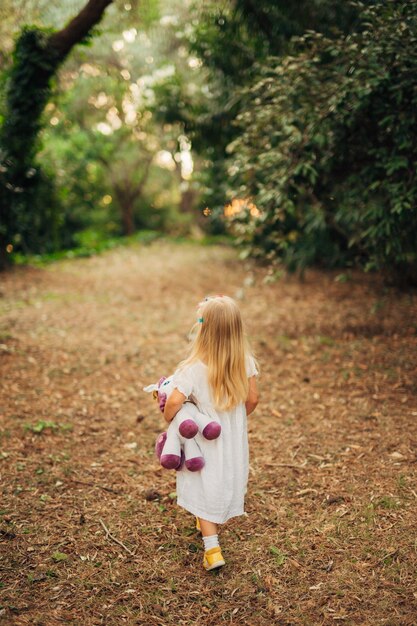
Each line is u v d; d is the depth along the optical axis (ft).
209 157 32.40
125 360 20.45
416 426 14.03
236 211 22.09
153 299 31.14
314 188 19.16
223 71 27.25
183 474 9.21
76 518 10.70
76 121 52.65
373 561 9.25
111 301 30.30
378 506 10.77
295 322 24.76
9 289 31.78
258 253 22.82
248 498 11.37
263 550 9.74
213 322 9.05
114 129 56.90
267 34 24.08
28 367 18.80
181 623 8.11
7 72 22.35
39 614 8.16
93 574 9.13
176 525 10.57
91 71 45.34
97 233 59.00
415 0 13.91
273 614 8.25
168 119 31.48
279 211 17.85
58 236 46.34
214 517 9.00
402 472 11.94
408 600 8.33
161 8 34.22
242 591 8.75
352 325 23.34
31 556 9.51
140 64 41.63
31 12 24.98
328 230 25.30
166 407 9.00
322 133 15.99
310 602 8.43
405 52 13.85
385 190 16.48
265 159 17.20
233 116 27.22
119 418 15.61
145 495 11.52
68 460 13.03
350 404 15.79
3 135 23.03
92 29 21.61
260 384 17.80
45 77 22.09
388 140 16.10
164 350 21.80
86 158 54.85
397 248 17.31
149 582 9.00
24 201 27.96
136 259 45.75
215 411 9.10
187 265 42.11
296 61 16.52
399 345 20.29
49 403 16.21
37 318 25.63
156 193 68.49
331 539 9.90
